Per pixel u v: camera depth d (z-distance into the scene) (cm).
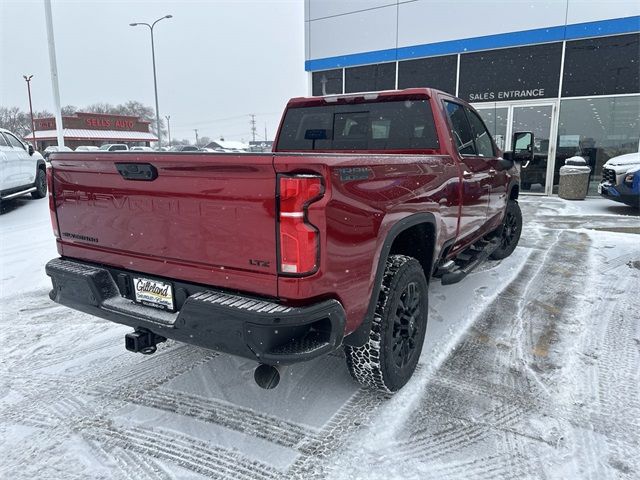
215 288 225
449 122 375
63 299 280
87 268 271
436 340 363
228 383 301
